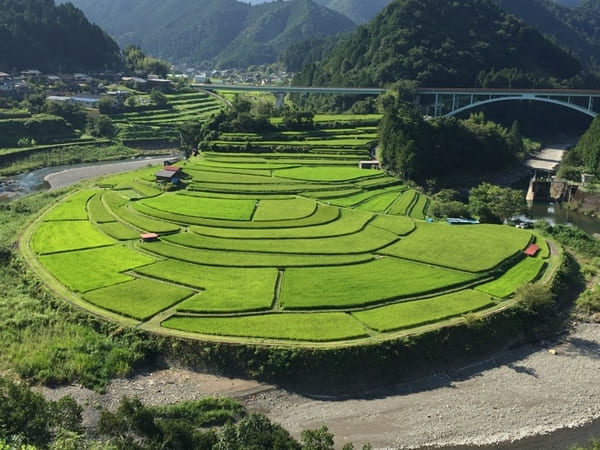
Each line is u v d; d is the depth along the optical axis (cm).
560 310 7975
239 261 8812
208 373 6309
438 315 7075
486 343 6938
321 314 7100
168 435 4469
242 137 18112
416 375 6425
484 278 8300
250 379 6212
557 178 16525
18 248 9525
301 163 15950
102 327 6912
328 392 6119
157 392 5950
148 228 10375
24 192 14875
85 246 9562
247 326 6769
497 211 12119
